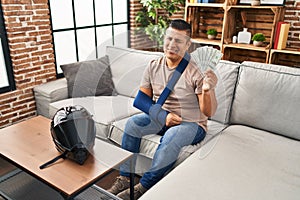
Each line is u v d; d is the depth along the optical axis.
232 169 1.46
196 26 3.63
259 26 3.21
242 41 3.25
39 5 2.71
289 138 1.85
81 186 1.33
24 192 1.91
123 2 3.89
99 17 3.58
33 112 2.86
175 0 3.70
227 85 2.03
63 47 3.19
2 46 2.57
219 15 3.44
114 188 1.76
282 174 1.43
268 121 1.90
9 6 2.47
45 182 1.38
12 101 2.67
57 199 1.83
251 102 1.95
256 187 1.33
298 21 3.00
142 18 3.96
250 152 1.62
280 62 3.17
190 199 1.25
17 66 2.64
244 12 3.25
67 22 3.18
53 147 1.67
